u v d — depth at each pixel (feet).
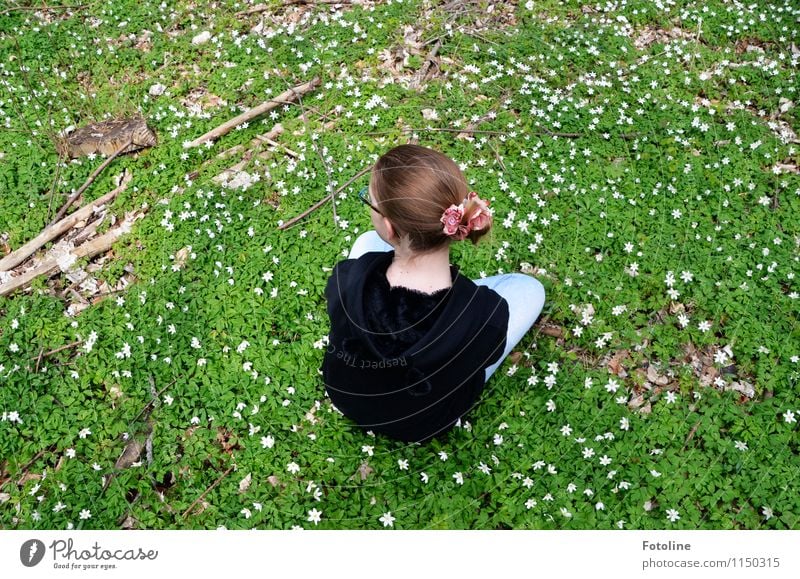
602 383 6.55
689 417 6.30
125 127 8.69
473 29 10.15
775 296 7.10
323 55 9.76
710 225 7.70
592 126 8.66
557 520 5.82
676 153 8.41
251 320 6.96
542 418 6.32
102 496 6.00
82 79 9.96
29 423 6.40
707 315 7.00
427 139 8.64
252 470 6.12
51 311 7.22
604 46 9.86
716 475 5.98
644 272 7.36
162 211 7.96
